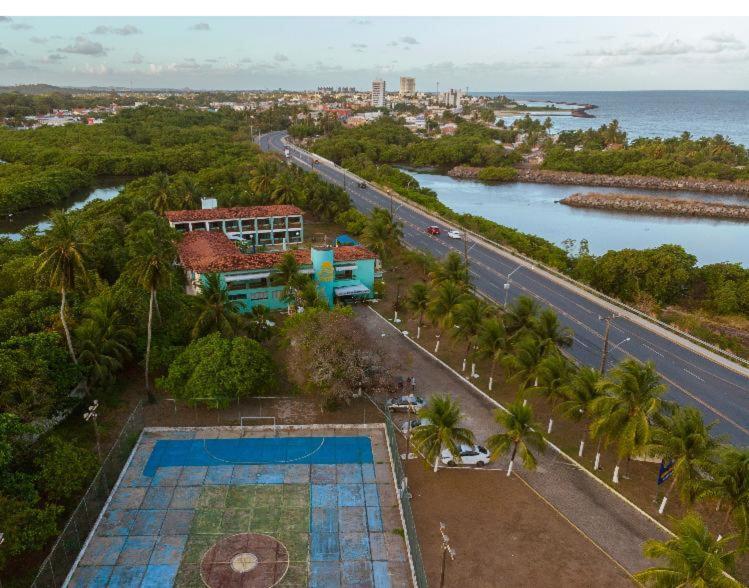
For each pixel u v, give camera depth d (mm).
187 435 49531
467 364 64312
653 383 41156
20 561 35531
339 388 50188
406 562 36469
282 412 53250
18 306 56469
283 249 108938
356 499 42219
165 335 59094
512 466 46500
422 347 68625
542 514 41344
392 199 148125
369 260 82438
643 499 43000
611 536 39344
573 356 67000
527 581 35344
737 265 95562
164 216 112875
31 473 38812
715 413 56188
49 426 47344
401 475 43500
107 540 37406
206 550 36844
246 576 34812
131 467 44969
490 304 71438
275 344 66938
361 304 82500
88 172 181000
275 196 129500
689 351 70875
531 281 93688
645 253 95938
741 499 33688
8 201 134000
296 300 72375
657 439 39250
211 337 54500
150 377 58594
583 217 163875
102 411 52188
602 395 44125
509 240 113500
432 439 42781
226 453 47156
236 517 39938
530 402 56375
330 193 128250
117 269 77500
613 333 74812
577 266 100500
